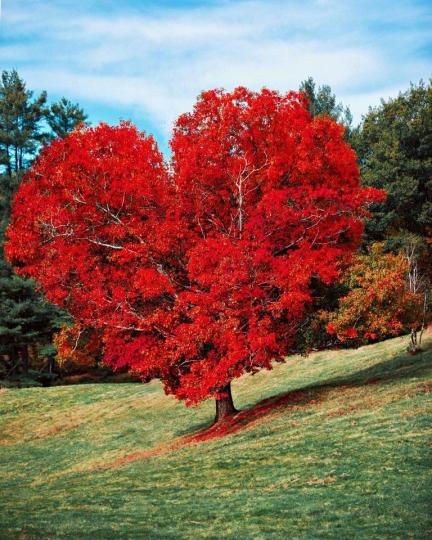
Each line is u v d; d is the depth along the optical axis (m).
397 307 27.23
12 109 65.56
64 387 46.88
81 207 22.83
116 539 11.54
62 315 53.41
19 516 14.49
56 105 66.94
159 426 32.72
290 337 24.92
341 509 12.23
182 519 12.96
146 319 22.83
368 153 59.94
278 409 24.58
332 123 23.12
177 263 23.77
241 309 21.81
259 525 11.92
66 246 23.05
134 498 15.59
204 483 16.16
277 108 23.06
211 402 35.47
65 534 12.02
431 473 13.55
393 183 52.53
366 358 35.47
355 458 15.58
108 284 23.69
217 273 21.22
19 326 53.62
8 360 60.06
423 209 53.28
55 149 23.09
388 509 11.79
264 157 22.97
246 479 15.80
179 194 22.75
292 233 22.86
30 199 23.17
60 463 29.38
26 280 53.91
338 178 23.08
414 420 17.92
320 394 25.62
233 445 20.50
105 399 42.09
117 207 22.92
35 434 36.66
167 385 25.16
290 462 16.50
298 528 11.45
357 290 26.34
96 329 24.69
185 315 23.44
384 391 22.98
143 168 22.47
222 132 22.27
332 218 23.17
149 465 20.48
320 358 39.69
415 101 57.91
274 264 21.84
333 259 23.14
